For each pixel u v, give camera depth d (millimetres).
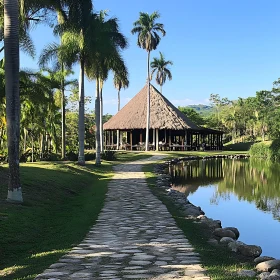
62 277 4832
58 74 27234
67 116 47250
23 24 15492
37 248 6734
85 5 20031
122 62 23938
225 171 29156
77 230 8047
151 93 55000
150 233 7680
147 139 46531
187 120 53375
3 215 8578
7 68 10062
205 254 5996
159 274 4871
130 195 13391
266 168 31938
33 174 14953
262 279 4578
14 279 4957
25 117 28938
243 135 90688
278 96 79188
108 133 58906
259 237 10000
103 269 5180
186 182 22344
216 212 13570
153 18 43000
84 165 23062
